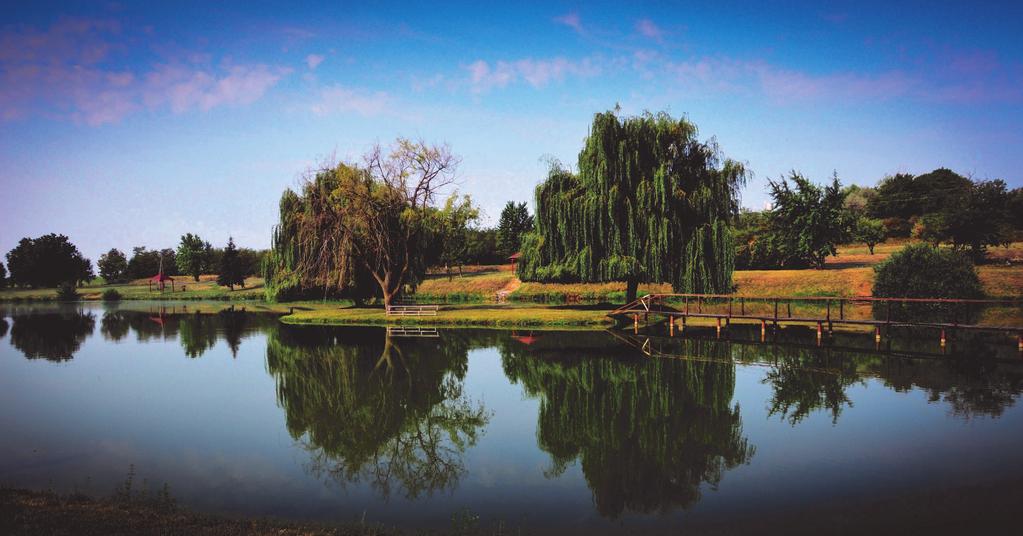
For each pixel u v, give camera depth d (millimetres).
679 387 18062
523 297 52250
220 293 70375
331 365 22781
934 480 9961
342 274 38094
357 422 14867
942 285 27203
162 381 20062
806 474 10453
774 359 22422
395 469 11281
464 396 17547
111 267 108562
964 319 26938
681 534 8188
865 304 36156
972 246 40812
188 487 10148
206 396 17828
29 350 27734
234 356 25234
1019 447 11594
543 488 10133
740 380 18844
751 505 9148
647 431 13570
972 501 9062
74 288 77438
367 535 7828
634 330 31219
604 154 32531
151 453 12234
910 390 16859
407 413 15719
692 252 31891
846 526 8320
